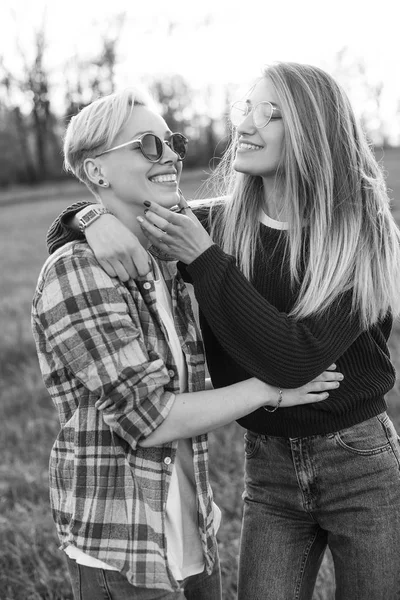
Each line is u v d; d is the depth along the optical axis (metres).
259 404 2.07
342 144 2.27
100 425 1.95
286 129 2.22
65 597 3.29
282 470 2.33
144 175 2.00
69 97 43.66
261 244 2.33
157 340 2.00
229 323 2.09
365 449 2.24
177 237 2.06
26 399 6.17
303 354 2.06
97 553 1.91
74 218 2.09
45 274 1.97
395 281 2.32
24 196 37.88
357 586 2.25
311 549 2.39
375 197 2.29
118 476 1.94
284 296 2.27
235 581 3.25
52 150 47.47
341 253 2.20
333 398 2.23
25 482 4.50
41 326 2.01
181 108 44.97
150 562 1.90
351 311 2.17
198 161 44.09
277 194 2.33
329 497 2.27
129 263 1.94
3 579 3.39
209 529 2.10
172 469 1.98
